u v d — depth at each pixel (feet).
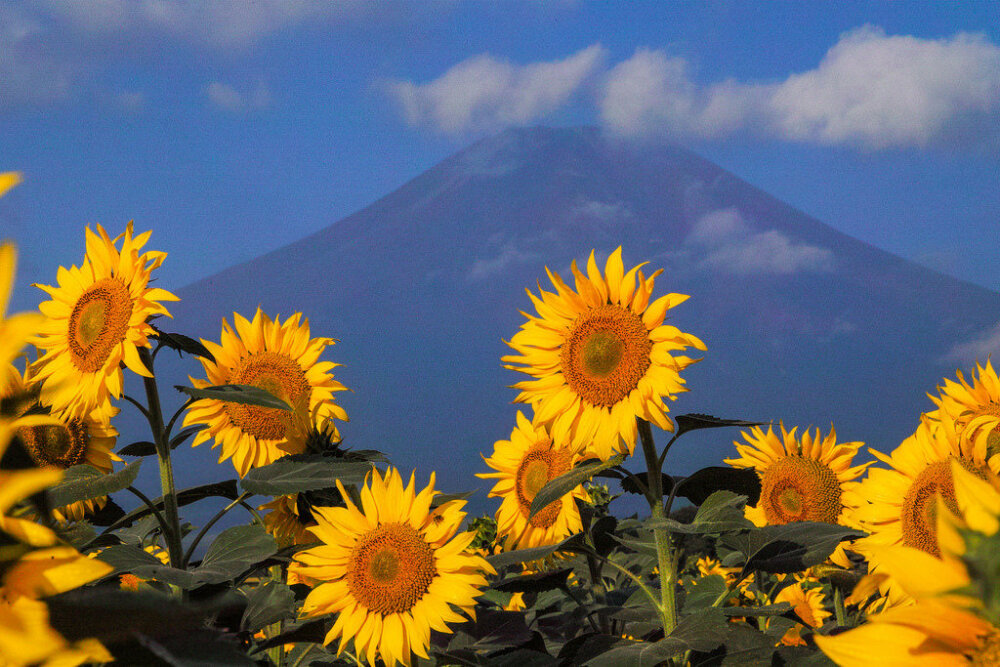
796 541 10.34
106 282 11.73
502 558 10.92
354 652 11.46
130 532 12.07
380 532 10.18
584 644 9.56
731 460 16.78
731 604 14.25
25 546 2.15
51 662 1.91
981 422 10.45
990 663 2.20
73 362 11.65
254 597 9.84
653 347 11.14
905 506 10.92
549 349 11.87
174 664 2.59
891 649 2.28
